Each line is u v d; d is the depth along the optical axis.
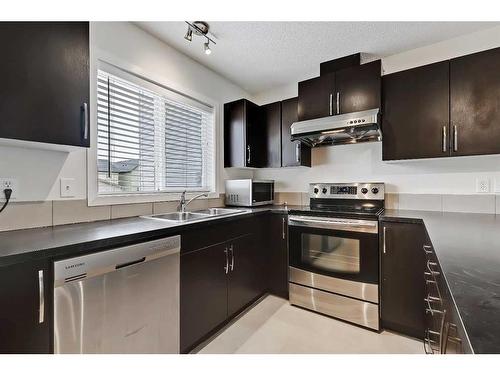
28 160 1.39
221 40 2.14
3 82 1.08
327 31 2.02
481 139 1.75
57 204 1.50
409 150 2.00
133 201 1.92
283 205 2.94
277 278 2.45
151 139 2.13
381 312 1.91
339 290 2.08
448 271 0.70
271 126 2.86
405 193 2.33
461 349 0.57
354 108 2.18
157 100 2.18
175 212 2.19
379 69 2.10
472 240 1.07
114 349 1.19
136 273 1.29
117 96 1.88
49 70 1.22
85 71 1.36
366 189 2.40
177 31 2.02
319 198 2.66
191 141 2.53
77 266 1.06
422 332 1.76
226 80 2.91
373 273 1.92
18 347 0.92
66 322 1.03
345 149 2.67
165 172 2.25
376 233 1.91
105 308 1.16
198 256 1.69
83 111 1.35
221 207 2.72
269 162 2.86
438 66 1.90
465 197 2.07
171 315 1.47
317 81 2.37
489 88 1.73
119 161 1.90
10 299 0.90
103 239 1.15
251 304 2.32
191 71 2.44
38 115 1.18
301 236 2.28
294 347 1.72
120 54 1.84
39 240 1.10
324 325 2.00
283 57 2.42
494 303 0.52
